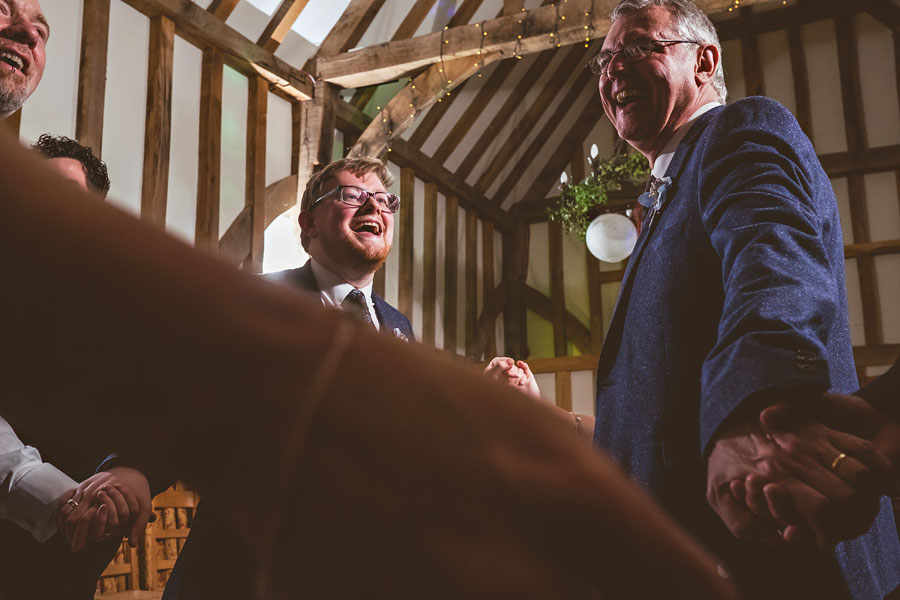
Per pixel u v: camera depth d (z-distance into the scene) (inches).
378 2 289.3
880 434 29.7
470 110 354.6
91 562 66.9
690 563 7.1
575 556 6.7
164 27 234.1
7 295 5.4
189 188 243.3
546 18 265.9
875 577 37.9
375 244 97.6
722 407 30.3
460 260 376.2
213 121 251.0
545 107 385.7
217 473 6.2
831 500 28.1
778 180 38.7
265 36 271.9
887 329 351.3
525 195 418.3
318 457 6.3
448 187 362.6
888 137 365.1
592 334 393.1
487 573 6.4
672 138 53.9
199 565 65.9
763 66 389.4
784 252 35.1
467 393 6.8
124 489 58.2
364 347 6.6
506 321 408.5
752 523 29.8
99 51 215.8
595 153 324.2
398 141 329.4
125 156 223.6
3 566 61.7
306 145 285.3
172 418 6.0
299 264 283.3
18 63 81.8
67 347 5.6
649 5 55.5
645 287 45.0
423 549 6.4
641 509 7.0
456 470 6.5
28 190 5.5
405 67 281.6
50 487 56.3
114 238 5.8
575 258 405.7
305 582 6.4
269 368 6.2
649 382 42.8
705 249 42.5
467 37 274.1
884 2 368.2
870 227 362.9
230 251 256.5
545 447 6.9
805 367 29.9
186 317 6.0
